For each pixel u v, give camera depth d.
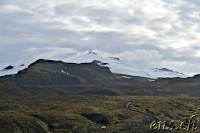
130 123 113.44
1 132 82.62
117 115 131.38
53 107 148.62
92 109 140.12
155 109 154.38
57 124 99.44
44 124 96.75
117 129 104.56
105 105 168.88
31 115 105.94
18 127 86.81
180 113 145.00
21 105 140.38
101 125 112.75
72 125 98.94
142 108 160.38
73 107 150.50
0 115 94.88
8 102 137.38
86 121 111.94
